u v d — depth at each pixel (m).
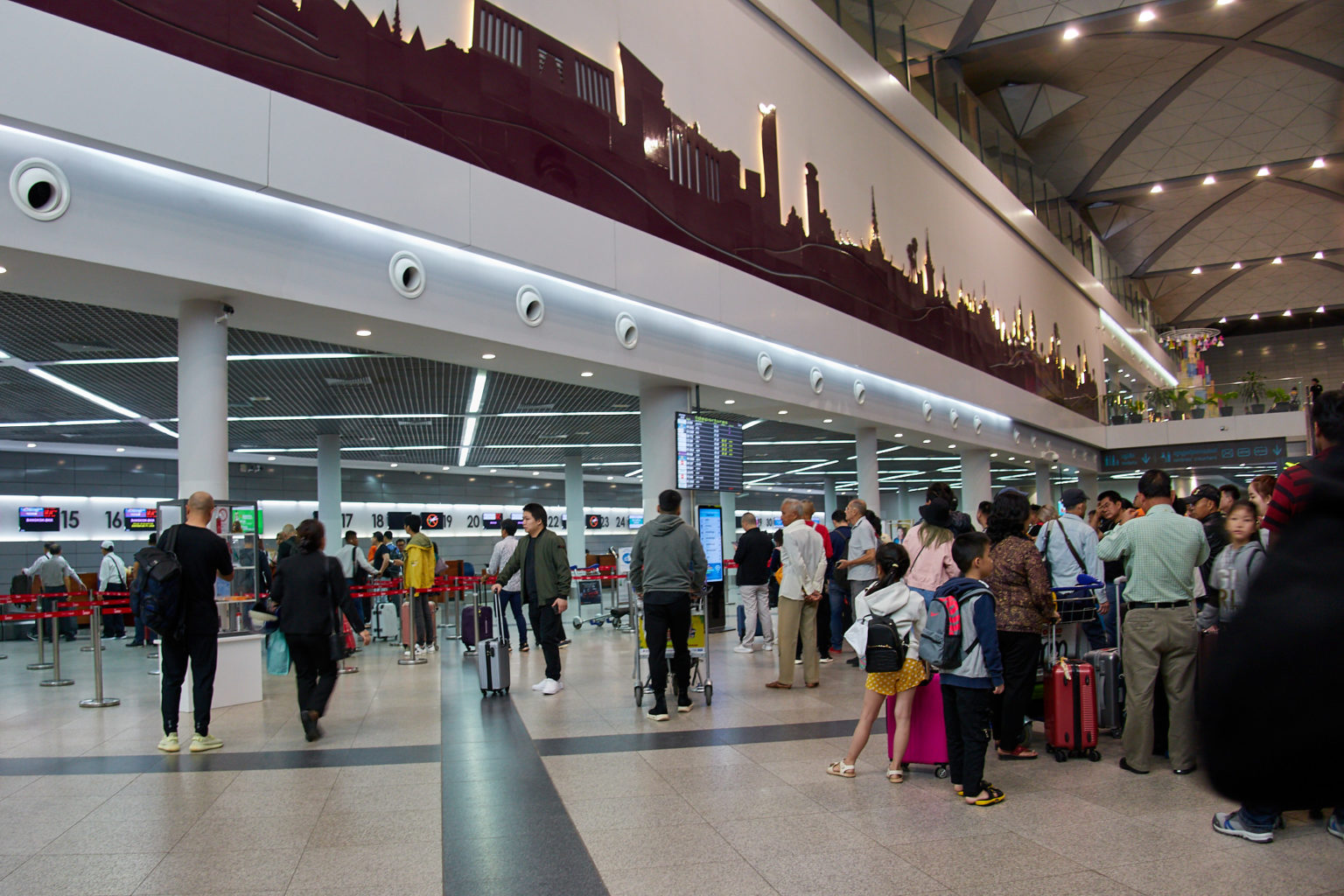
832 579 10.72
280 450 24.17
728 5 13.41
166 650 6.20
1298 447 28.38
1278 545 1.02
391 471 29.83
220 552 6.35
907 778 5.32
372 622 14.80
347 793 5.07
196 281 6.73
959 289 21.36
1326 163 36.34
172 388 14.52
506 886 3.67
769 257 13.65
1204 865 3.78
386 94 8.00
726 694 8.26
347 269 7.77
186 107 6.51
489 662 8.30
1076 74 30.39
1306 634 0.88
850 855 3.98
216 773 5.57
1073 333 31.67
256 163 6.91
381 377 14.05
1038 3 24.31
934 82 24.77
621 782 5.25
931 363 19.11
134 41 6.27
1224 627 1.00
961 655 4.74
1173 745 5.32
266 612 6.64
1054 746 5.70
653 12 11.62
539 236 9.37
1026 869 3.78
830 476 41.59
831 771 5.39
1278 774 0.89
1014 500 5.73
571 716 7.28
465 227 8.55
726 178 12.83
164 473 24.11
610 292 10.52
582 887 3.64
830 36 16.16
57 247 5.98
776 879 3.70
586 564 27.64
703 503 15.16
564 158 9.88
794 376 14.36
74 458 22.45
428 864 3.93
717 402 13.95
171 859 4.02
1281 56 29.22
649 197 11.17
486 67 9.02
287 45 7.25
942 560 6.26
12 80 5.64
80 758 6.04
